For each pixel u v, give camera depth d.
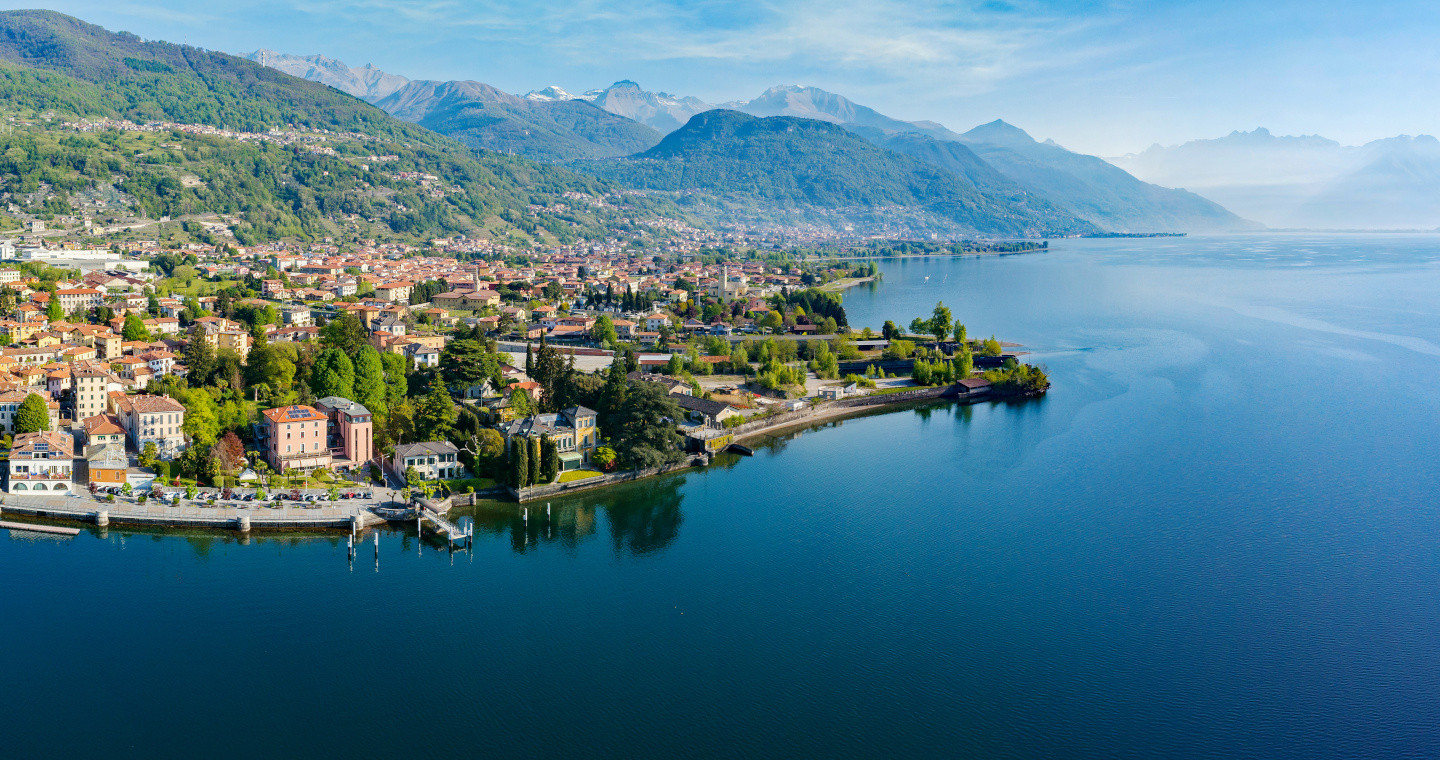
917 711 131.12
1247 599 163.75
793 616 157.25
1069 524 197.38
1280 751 123.88
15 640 143.38
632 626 153.12
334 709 129.50
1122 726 128.50
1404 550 184.12
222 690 133.12
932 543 187.25
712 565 177.12
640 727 126.62
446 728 125.81
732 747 122.75
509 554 180.38
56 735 123.12
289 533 184.00
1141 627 154.00
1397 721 130.12
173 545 176.88
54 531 178.25
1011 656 145.25
